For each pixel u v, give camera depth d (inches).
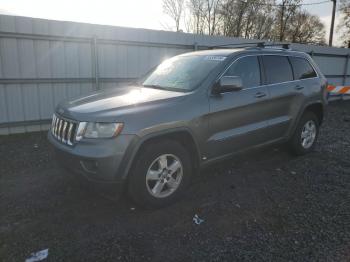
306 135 207.3
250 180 167.2
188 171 139.9
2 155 207.9
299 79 195.5
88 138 118.6
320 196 149.0
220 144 149.1
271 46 206.5
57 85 287.7
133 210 132.8
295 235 115.3
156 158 127.8
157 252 104.6
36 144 237.3
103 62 305.6
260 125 168.2
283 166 189.6
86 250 105.1
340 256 102.7
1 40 253.3
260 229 119.2
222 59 157.0
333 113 418.0
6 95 265.4
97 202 139.8
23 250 104.7
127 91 152.6
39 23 265.0
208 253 104.3
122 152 117.0
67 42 282.8
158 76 172.6
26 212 130.3
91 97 145.8
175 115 129.5
